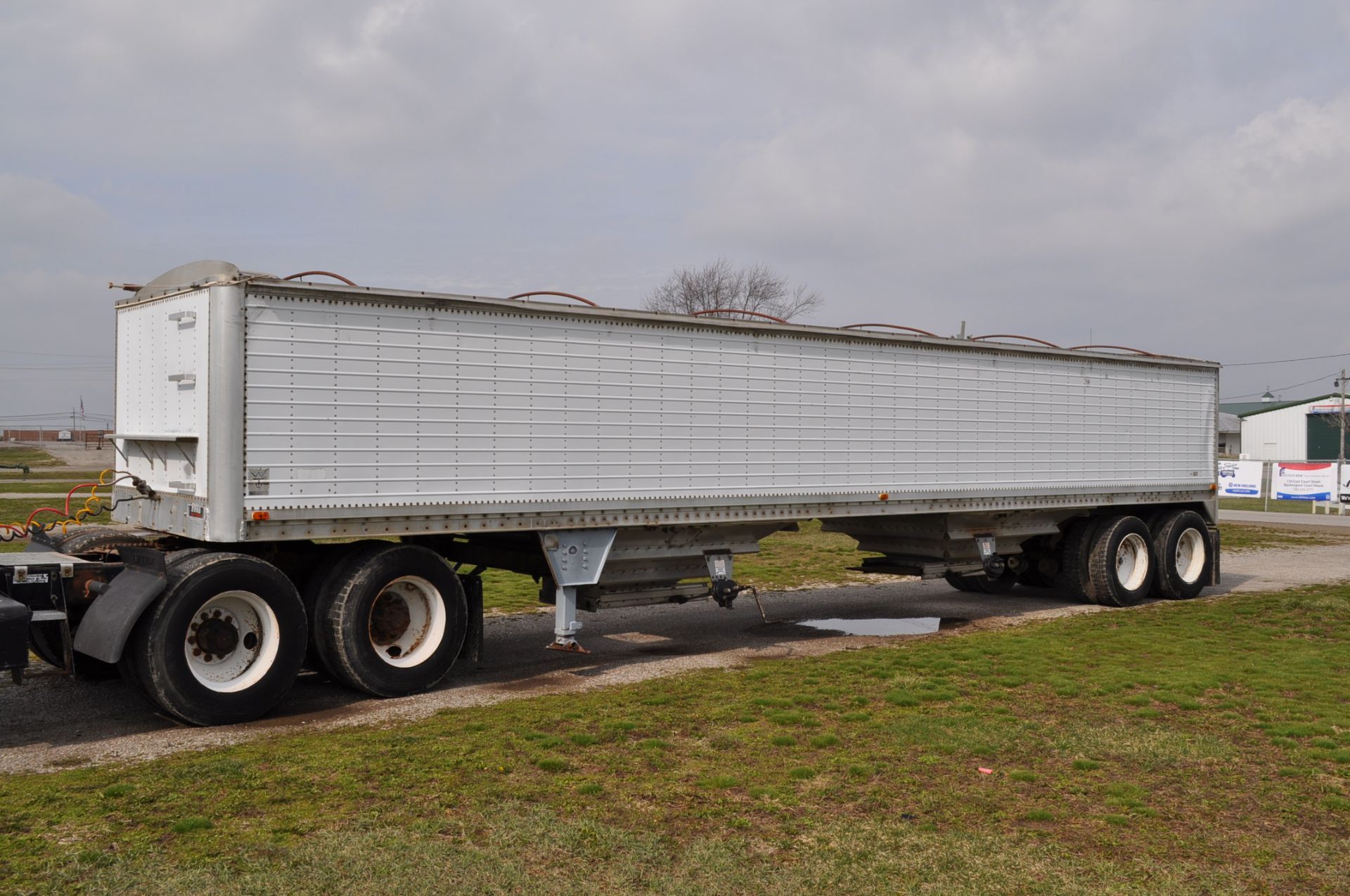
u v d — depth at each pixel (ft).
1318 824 17.74
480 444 27.94
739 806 18.21
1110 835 17.12
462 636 28.48
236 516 24.30
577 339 29.73
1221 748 22.06
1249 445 209.56
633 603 33.17
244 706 24.25
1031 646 34.30
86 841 15.97
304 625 25.46
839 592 49.70
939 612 43.52
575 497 29.66
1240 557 66.49
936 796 18.94
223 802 17.94
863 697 26.63
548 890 14.53
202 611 24.14
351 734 22.97
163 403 27.27
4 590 22.57
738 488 33.17
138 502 28.76
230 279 24.23
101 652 22.72
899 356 37.42
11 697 26.94
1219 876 15.47
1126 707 25.85
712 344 32.55
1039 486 42.09
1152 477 46.88
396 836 16.38
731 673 30.04
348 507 25.79
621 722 23.86
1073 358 43.52
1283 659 32.04
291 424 25.03
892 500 37.19
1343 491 117.70
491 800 18.28
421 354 26.94
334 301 25.62
